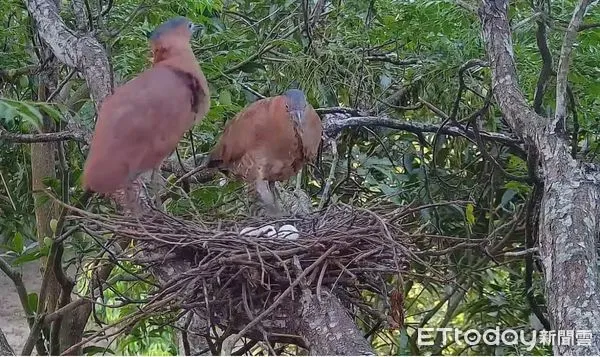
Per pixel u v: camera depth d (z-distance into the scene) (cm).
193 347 404
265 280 249
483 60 405
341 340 223
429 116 540
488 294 532
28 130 413
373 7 509
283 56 491
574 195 241
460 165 537
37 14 364
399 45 509
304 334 235
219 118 441
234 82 456
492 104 447
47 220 471
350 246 263
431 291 591
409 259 295
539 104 343
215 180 478
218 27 498
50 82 423
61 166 402
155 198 320
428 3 423
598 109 443
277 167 377
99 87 319
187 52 294
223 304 259
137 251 286
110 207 423
